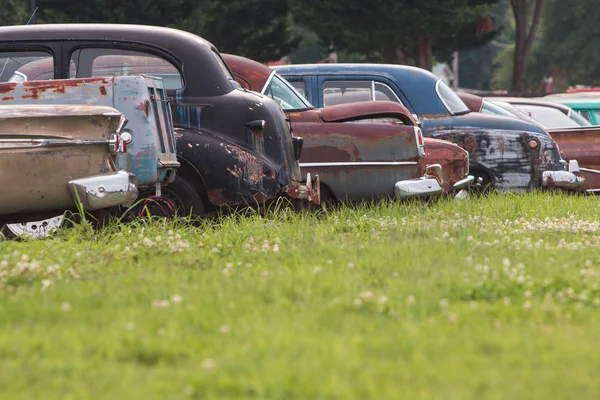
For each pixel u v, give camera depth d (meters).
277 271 16.41
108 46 26.36
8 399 9.62
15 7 91.31
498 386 9.88
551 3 175.75
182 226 23.77
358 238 21.23
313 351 11.02
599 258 18.73
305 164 29.41
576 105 52.00
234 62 30.69
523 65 118.94
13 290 15.04
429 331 12.13
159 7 93.00
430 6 99.56
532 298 14.49
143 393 9.73
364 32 102.69
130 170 23.16
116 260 18.14
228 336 11.86
